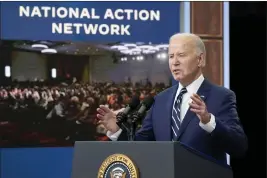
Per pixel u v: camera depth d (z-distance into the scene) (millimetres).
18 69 5906
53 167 5957
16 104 5895
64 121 5984
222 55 6371
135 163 1960
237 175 6324
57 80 5984
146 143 1962
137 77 6145
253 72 6395
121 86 6105
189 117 2545
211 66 6348
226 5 6383
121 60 6129
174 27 6289
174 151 1912
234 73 6391
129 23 6184
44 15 6000
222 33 6383
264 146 6387
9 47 5898
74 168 2088
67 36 6043
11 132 5871
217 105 2557
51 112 5961
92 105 6043
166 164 1914
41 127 5934
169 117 2643
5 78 5871
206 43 6344
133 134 2408
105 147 2041
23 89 5910
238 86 6395
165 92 2783
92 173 2045
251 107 6391
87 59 6062
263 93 6387
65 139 5984
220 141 2342
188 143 2502
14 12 5934
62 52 6012
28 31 5961
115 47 6129
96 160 2049
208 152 2496
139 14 6215
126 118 2432
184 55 2594
